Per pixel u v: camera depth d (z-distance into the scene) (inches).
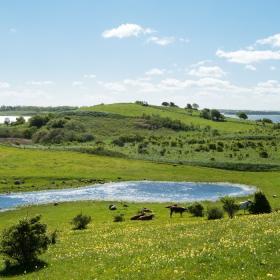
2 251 1279.5
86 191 4520.2
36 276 1129.4
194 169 6067.9
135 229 1994.3
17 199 4008.4
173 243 1390.3
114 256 1251.8
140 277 957.2
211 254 1079.6
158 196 4261.8
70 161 6250.0
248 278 858.8
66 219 2923.2
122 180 5280.5
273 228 1477.6
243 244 1166.3
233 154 7190.0
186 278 904.3
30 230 1294.3
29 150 7027.6
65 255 1403.8
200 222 2023.9
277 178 5413.4
